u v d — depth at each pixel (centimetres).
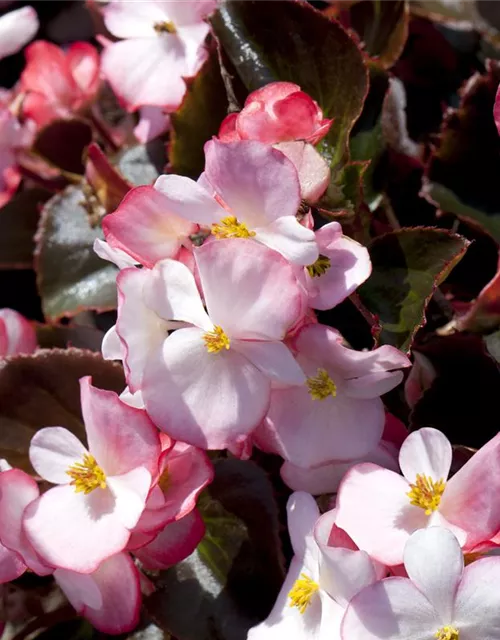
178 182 33
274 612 34
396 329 35
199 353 33
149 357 33
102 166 39
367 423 34
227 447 34
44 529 34
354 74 37
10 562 34
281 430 34
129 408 33
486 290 35
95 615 34
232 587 35
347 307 35
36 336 40
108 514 33
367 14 41
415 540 32
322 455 34
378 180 37
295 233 32
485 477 32
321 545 32
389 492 33
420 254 35
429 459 33
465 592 32
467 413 35
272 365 33
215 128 38
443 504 33
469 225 37
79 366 37
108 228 33
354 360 33
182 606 35
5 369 37
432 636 32
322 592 33
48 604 36
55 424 37
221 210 33
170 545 34
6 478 34
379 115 37
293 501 34
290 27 37
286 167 33
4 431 37
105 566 34
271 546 35
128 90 39
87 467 34
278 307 32
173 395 33
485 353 35
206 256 32
